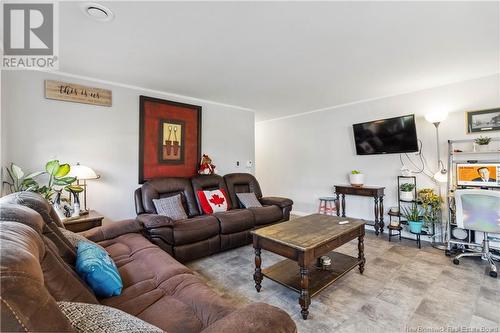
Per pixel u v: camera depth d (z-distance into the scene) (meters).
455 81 3.26
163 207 3.09
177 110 3.81
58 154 2.81
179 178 3.56
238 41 2.17
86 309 0.75
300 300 1.81
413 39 2.16
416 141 3.53
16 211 1.01
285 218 3.84
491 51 2.41
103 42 2.16
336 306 1.93
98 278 1.27
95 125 3.08
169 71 2.87
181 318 1.12
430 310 1.88
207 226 2.92
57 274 0.96
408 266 2.67
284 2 1.64
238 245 3.24
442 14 1.80
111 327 0.68
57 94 2.81
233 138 4.61
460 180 3.17
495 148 3.00
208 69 2.80
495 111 3.00
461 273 2.50
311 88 3.53
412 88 3.55
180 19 1.82
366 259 2.87
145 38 2.10
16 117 2.56
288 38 2.12
